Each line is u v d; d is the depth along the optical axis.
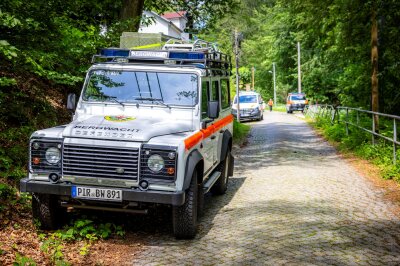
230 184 10.36
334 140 19.08
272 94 81.88
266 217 7.46
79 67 9.74
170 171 5.93
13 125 9.86
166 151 5.96
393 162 11.45
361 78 19.11
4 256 5.28
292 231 6.72
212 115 7.08
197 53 7.58
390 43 17.73
